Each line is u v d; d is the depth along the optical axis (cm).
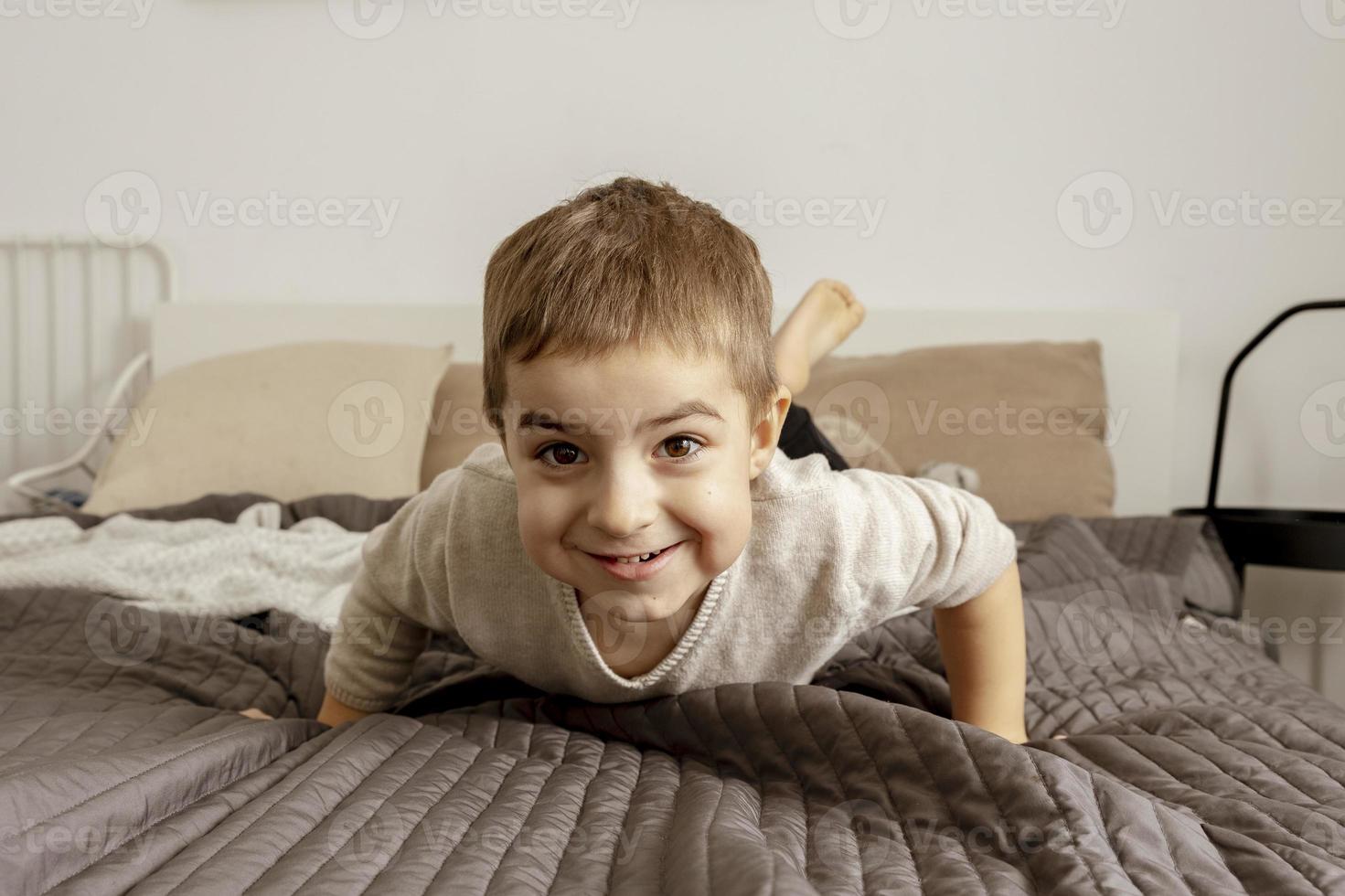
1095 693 110
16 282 249
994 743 67
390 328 234
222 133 244
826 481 87
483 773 73
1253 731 89
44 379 251
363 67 240
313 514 171
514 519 84
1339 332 222
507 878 56
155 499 185
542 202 239
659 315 66
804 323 158
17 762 70
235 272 245
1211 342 228
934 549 91
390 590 96
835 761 73
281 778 70
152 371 238
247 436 193
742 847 55
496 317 72
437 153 240
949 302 232
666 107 235
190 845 58
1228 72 225
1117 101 228
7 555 151
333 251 243
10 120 248
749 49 233
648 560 71
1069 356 212
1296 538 181
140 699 98
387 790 68
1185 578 162
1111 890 54
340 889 53
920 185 232
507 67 238
